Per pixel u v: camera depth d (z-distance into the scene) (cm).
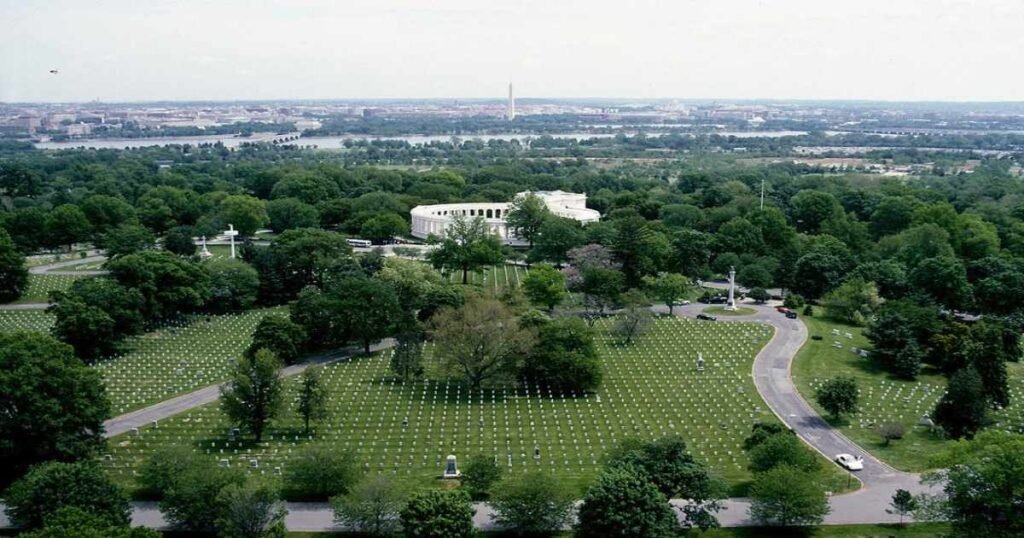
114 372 17738
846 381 15212
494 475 12106
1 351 12388
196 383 17088
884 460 13562
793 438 12619
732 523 11362
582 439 14475
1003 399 15825
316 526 11181
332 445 14125
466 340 16762
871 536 11006
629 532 10025
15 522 10294
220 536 10212
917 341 18400
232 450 13888
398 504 10850
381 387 17025
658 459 11294
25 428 11888
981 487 10138
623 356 19075
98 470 10806
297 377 17562
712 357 18925
